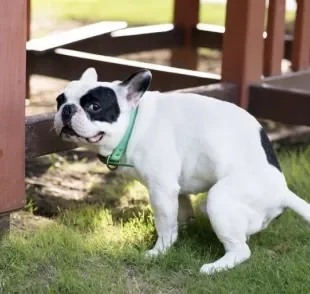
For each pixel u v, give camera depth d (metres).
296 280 3.34
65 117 3.32
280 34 5.61
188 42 7.27
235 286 3.28
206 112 3.58
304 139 5.79
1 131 3.54
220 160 3.48
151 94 3.64
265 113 5.20
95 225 3.96
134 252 3.55
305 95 5.03
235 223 3.42
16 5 3.48
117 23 7.06
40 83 6.86
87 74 3.60
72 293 3.20
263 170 3.51
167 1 12.76
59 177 4.88
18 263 3.43
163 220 3.55
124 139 3.48
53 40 6.16
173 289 3.32
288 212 4.07
